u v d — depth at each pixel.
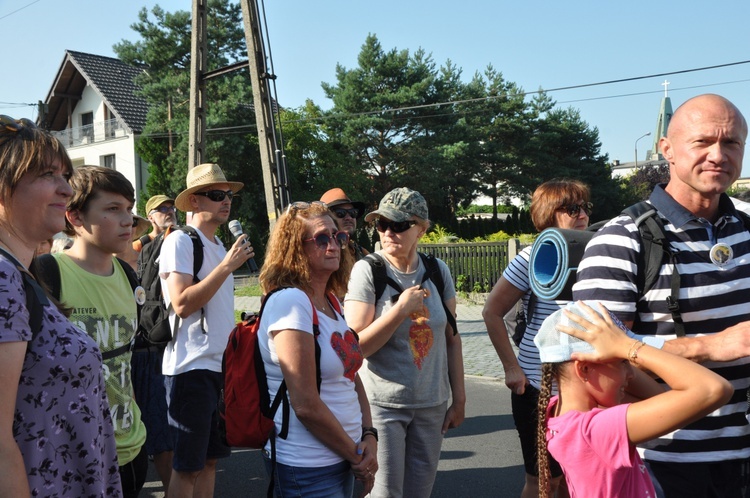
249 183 34.41
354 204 5.47
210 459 3.86
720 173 2.18
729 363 2.20
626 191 51.28
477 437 6.04
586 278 2.28
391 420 3.21
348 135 40.62
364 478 2.56
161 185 33.31
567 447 1.88
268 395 2.47
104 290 3.01
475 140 42.41
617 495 1.85
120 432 2.96
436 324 3.33
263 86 12.80
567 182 3.56
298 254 2.54
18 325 1.68
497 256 16.86
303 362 2.37
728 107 2.21
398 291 3.30
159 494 4.71
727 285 2.22
